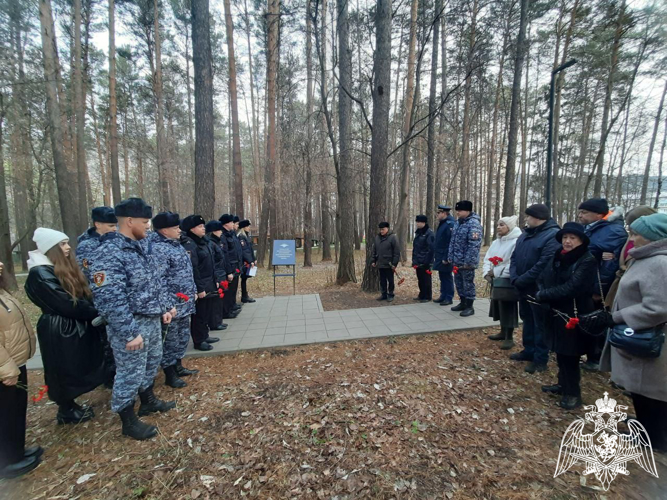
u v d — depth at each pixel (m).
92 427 2.90
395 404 3.03
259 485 2.15
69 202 10.45
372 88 7.41
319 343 4.59
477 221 5.36
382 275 6.84
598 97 17.95
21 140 11.19
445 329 4.85
